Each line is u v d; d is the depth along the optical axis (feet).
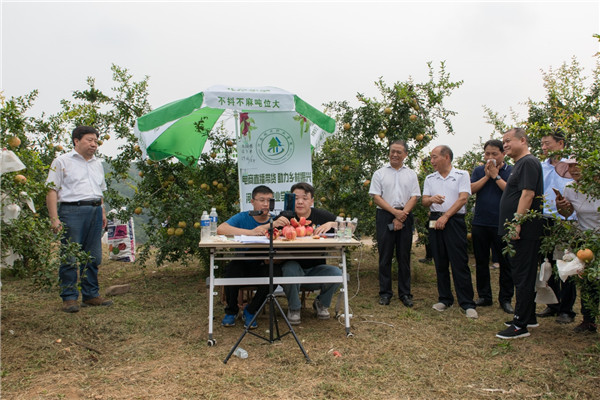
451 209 16.47
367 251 30.42
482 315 16.22
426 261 26.71
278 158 20.30
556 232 13.17
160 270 24.76
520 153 13.93
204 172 21.70
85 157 17.04
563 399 9.87
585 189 12.07
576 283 13.01
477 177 17.99
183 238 20.53
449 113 21.99
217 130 21.71
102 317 15.80
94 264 17.35
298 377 10.98
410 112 22.27
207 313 16.53
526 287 13.39
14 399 9.88
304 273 15.65
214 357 12.27
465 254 16.69
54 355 12.39
